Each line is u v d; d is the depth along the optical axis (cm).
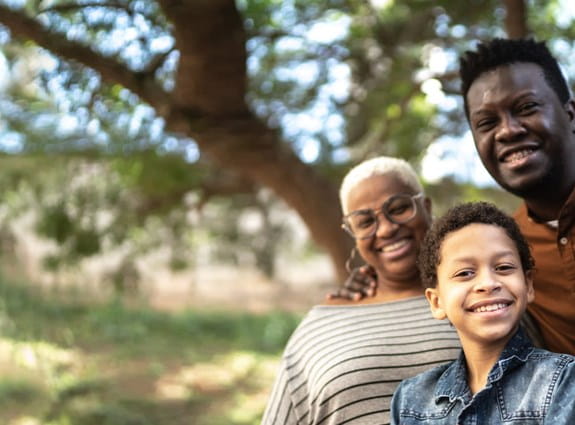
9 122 349
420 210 145
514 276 105
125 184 373
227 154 272
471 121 132
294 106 348
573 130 130
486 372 106
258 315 888
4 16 229
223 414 567
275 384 145
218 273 1002
